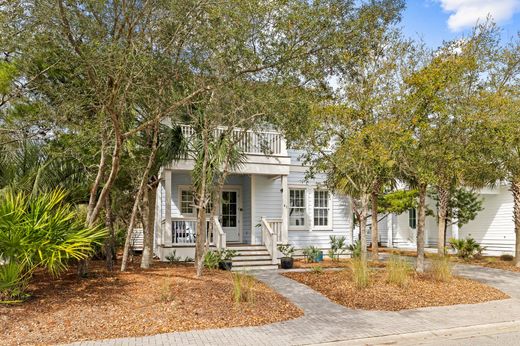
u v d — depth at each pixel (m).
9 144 10.95
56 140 10.70
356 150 12.05
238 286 9.57
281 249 16.33
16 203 8.61
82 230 9.25
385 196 22.31
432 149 11.89
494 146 12.12
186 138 13.52
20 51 9.48
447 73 11.57
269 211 18.89
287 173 17.62
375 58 12.62
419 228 13.59
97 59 8.49
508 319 8.84
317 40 9.21
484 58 13.51
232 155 13.26
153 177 14.22
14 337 6.78
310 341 7.16
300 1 8.88
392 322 8.48
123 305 8.54
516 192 17.23
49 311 7.96
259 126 12.49
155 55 9.12
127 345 6.65
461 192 21.08
